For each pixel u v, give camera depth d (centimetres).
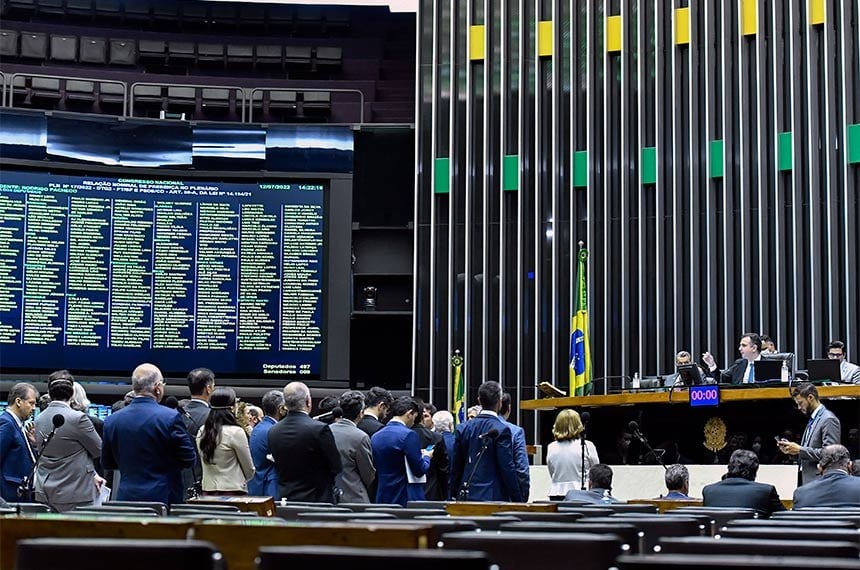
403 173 2017
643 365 1764
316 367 1802
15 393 803
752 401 1037
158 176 1809
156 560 258
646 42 1833
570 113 1864
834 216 1689
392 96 2070
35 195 1762
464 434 780
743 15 1775
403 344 2011
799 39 1744
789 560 227
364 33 2156
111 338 1769
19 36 1998
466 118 1902
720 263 1755
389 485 815
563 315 1823
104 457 685
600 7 1869
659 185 1789
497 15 1920
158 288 1786
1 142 1773
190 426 772
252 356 1794
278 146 1841
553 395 1175
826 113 1711
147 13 2091
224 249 1805
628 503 724
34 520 340
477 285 1864
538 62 1894
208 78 2020
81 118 1808
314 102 2000
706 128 1778
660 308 1766
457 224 1881
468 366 1845
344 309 1816
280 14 2130
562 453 912
